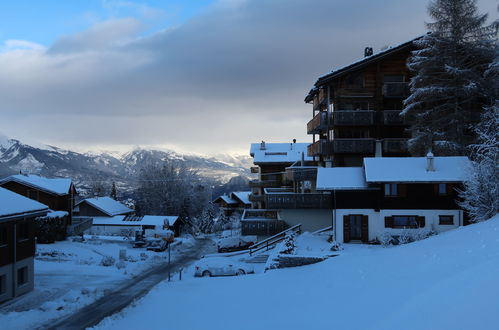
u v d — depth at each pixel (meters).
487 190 26.61
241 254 40.91
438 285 11.16
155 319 15.80
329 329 11.13
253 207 77.19
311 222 40.25
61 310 21.30
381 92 45.47
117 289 27.48
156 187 89.69
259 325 12.97
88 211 73.69
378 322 10.34
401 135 45.41
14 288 24.73
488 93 36.91
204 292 20.44
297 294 16.23
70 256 40.22
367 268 17.41
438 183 32.34
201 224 89.06
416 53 38.97
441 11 37.34
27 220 26.48
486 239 16.02
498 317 7.90
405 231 31.03
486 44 36.06
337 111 44.59
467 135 37.31
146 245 54.62
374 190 33.19
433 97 37.44
